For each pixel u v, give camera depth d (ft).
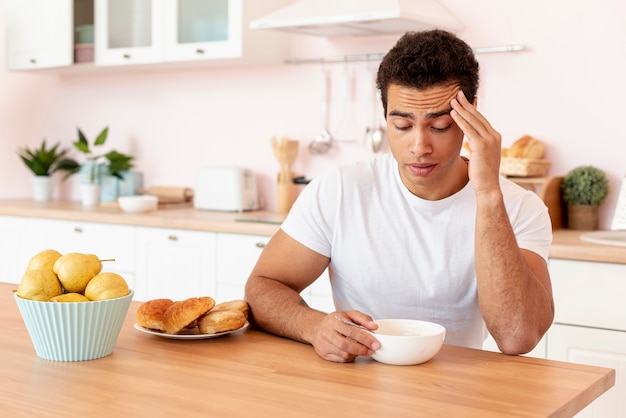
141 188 13.83
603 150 9.88
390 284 5.53
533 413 3.59
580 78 9.97
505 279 4.76
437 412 3.58
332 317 4.61
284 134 12.34
